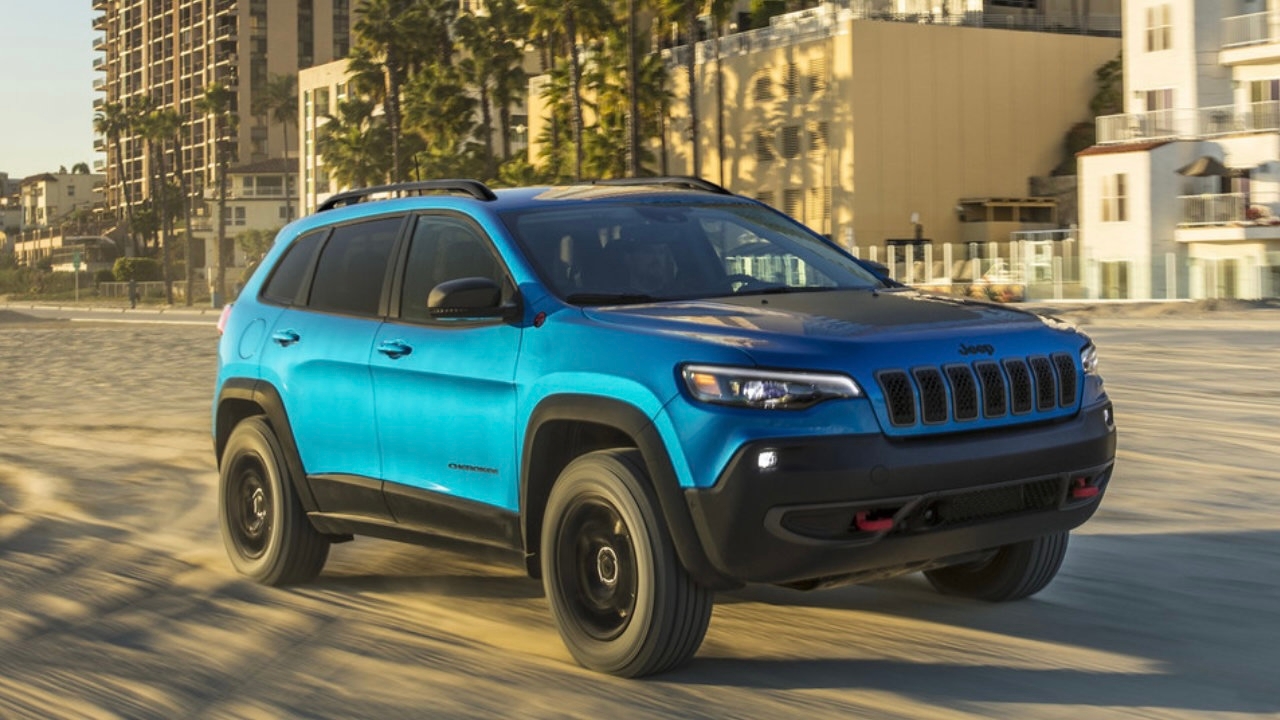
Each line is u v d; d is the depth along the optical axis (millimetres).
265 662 5527
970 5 66500
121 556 7664
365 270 6453
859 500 4684
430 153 83312
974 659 5273
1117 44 67000
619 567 5070
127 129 150250
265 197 144875
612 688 5043
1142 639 5508
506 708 4867
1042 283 47938
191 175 164125
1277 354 20469
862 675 5105
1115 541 7363
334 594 6652
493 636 5801
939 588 6266
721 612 6039
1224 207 46250
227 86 160750
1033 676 5059
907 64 61844
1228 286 42781
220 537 8188
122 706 5031
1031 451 4980
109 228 158250
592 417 5070
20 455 12406
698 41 68938
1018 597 6066
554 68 79250
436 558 7391
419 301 6059
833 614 5961
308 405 6496
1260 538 7359
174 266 143875
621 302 5520
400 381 5957
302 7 163375
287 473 6719
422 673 5305
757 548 4711
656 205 6152
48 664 5582
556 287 5539
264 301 7031
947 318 5207
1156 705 4719
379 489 6102
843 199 61188
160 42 175750
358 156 91188
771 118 64625
